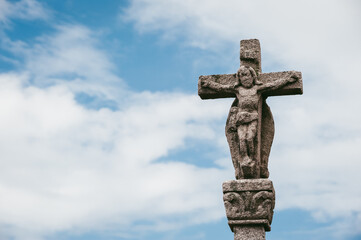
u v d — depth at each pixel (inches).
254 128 590.9
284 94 609.3
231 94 615.2
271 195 572.1
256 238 566.6
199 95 621.3
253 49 615.5
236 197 573.6
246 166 581.0
